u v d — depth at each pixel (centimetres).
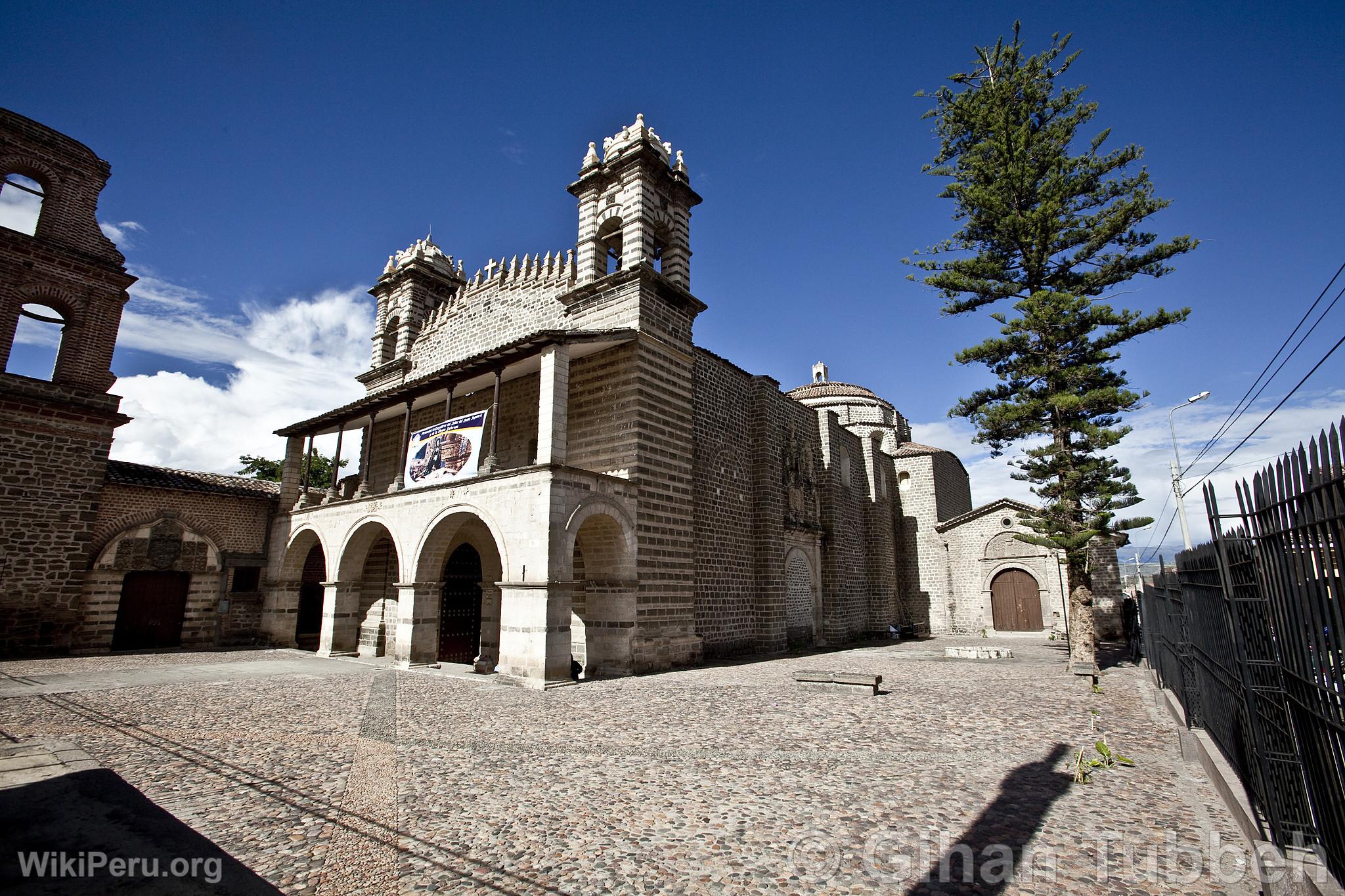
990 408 2002
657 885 510
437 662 1884
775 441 2702
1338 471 385
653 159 2136
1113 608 3155
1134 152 1944
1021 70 2050
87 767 815
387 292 3036
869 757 864
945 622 3706
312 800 706
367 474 2230
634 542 1822
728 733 1005
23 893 491
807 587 2870
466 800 703
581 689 1458
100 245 2336
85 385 2212
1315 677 440
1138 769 801
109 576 2233
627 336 1898
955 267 2116
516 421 2191
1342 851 414
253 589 2578
